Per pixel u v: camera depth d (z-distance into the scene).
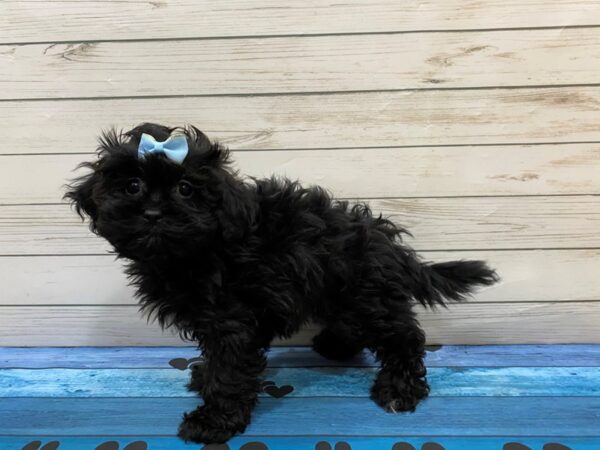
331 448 0.32
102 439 0.34
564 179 0.43
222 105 0.42
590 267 0.44
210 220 0.30
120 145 0.31
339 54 0.41
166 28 0.41
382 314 0.37
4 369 0.43
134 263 0.35
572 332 0.45
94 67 0.42
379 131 0.42
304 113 0.42
